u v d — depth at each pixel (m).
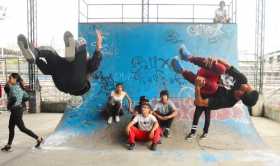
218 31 7.32
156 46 7.32
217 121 6.70
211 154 5.57
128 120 6.67
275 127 8.51
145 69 7.25
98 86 7.18
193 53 7.21
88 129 6.52
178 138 6.24
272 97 10.84
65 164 4.98
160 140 6.08
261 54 11.35
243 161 5.18
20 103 5.70
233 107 6.91
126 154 5.55
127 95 6.82
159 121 6.29
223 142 6.12
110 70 7.25
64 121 6.75
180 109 6.87
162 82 7.15
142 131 5.95
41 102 11.52
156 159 5.26
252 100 6.23
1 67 11.96
